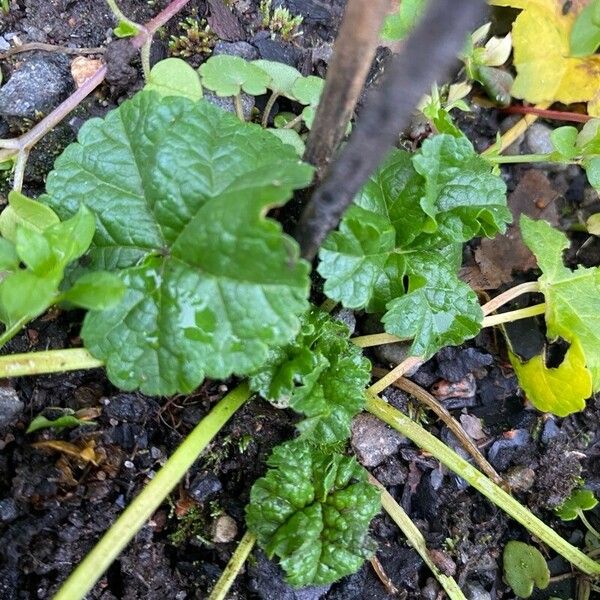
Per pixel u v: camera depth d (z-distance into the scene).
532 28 0.20
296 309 0.13
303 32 0.20
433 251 0.16
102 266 0.14
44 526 0.15
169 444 0.16
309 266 0.12
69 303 0.14
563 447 0.19
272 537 0.15
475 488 0.18
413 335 0.16
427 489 0.18
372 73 0.19
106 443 0.16
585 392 0.17
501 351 0.20
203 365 0.13
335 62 0.11
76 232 0.13
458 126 0.21
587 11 0.19
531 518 0.17
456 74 0.21
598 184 0.18
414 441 0.17
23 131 0.17
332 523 0.15
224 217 0.13
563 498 0.19
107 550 0.13
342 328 0.16
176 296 0.14
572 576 0.19
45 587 0.15
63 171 0.15
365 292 0.15
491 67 0.20
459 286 0.16
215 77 0.17
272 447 0.17
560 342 0.20
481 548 0.18
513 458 0.19
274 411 0.17
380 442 0.18
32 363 0.14
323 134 0.13
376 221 0.15
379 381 0.17
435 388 0.19
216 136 0.15
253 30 0.20
